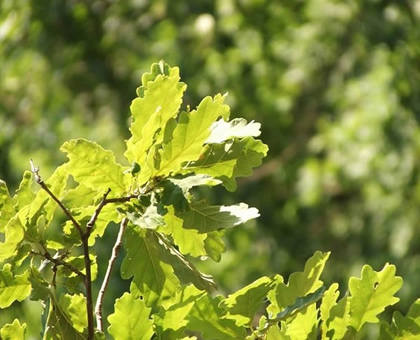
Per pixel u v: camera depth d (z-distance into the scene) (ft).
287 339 6.16
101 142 36.91
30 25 38.99
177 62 38.99
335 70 40.42
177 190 6.34
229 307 6.41
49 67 38.81
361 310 6.48
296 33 40.88
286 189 39.58
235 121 6.55
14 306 26.73
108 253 30.09
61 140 37.17
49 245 6.66
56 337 6.47
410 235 37.50
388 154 38.55
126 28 39.52
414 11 40.34
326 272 38.37
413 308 6.49
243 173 6.66
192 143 6.33
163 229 6.65
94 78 38.99
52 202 6.49
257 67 40.16
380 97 38.93
